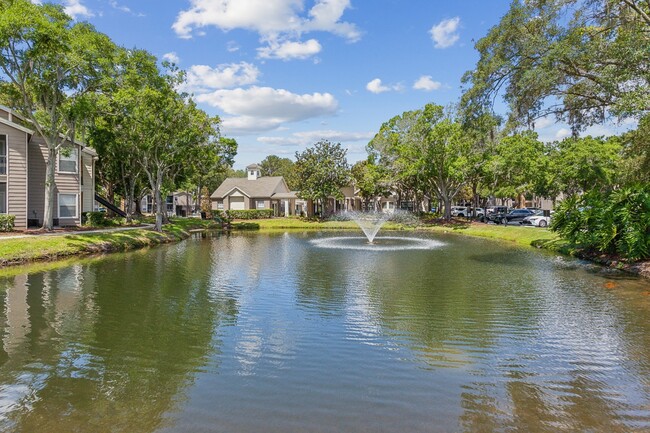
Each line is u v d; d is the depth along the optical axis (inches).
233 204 2116.1
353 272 536.1
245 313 336.2
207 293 409.7
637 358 241.3
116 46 872.9
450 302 372.5
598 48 528.1
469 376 216.5
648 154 686.5
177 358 240.8
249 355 245.6
